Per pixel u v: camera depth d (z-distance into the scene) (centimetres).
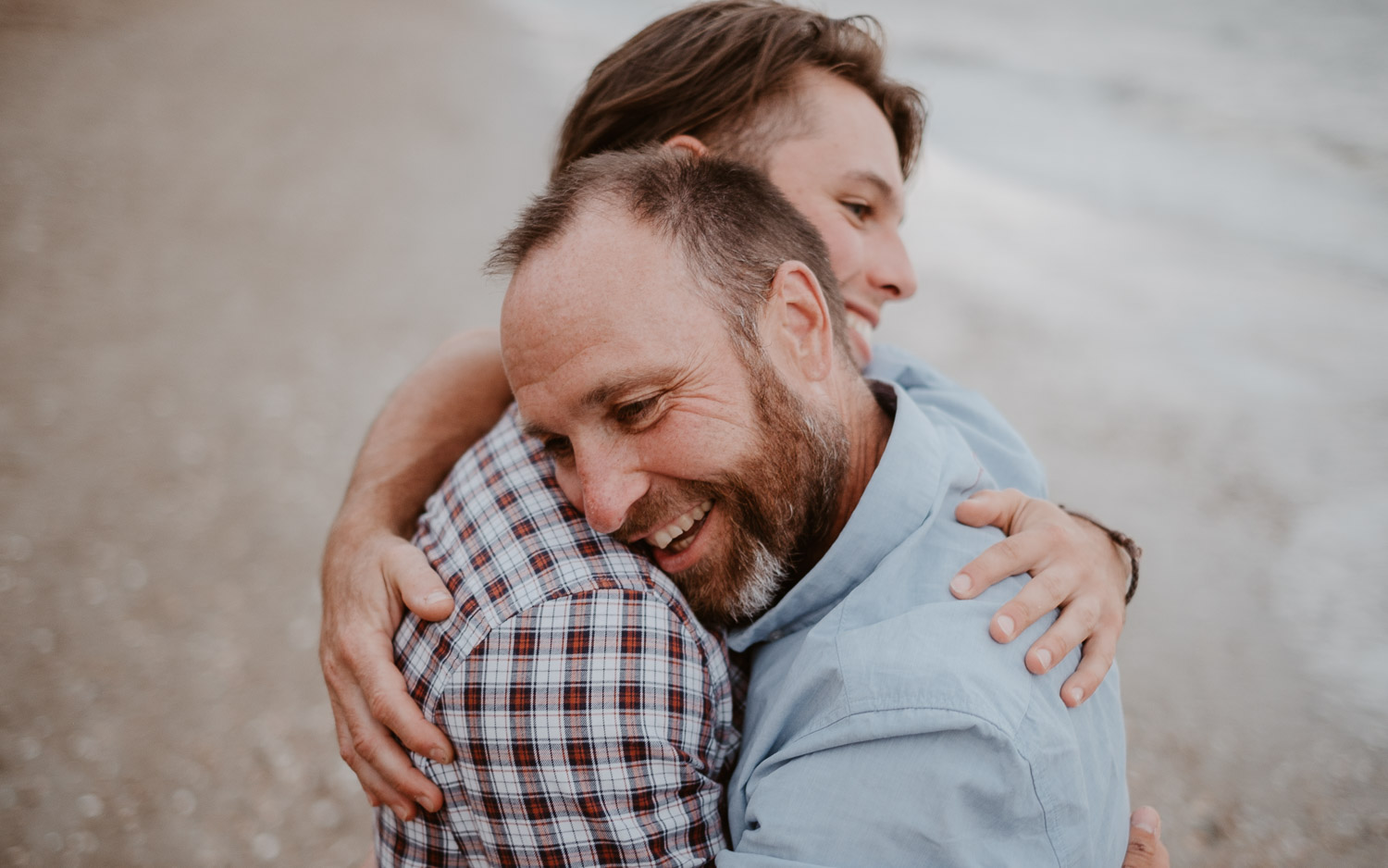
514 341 114
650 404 112
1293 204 905
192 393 519
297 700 330
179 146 938
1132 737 333
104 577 382
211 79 1199
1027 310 675
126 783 296
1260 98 1268
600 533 119
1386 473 475
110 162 872
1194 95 1292
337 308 633
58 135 923
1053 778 108
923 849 105
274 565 394
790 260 123
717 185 121
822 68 162
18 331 571
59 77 1123
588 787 109
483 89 1238
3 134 906
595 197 115
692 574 124
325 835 285
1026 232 830
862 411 136
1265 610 390
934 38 1653
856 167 158
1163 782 314
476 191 877
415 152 983
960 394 173
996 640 113
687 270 114
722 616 125
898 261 166
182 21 1502
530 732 109
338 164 930
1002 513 134
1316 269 751
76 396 508
